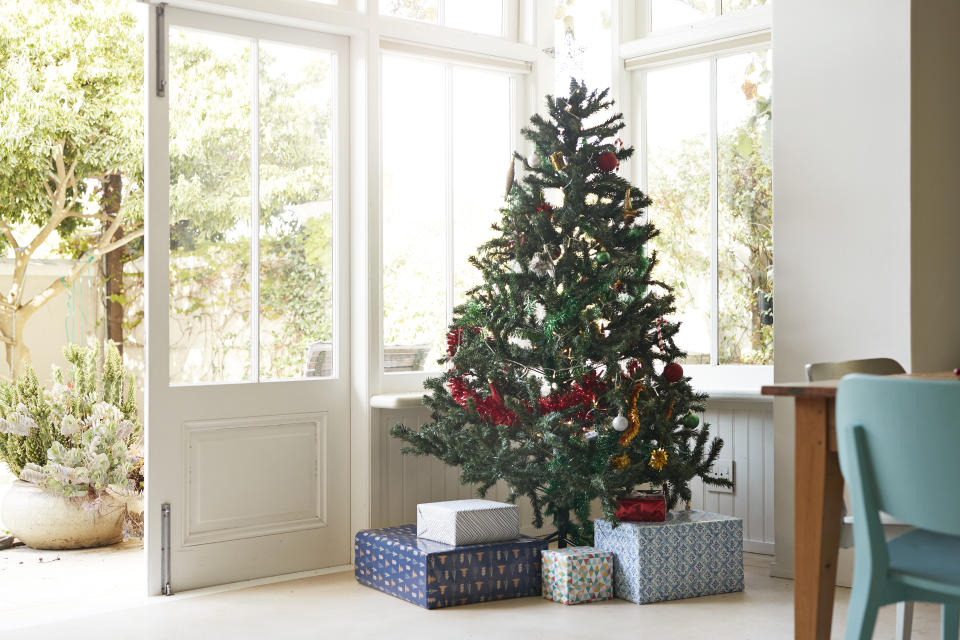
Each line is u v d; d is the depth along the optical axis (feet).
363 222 13.32
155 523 11.75
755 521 13.19
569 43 15.02
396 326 13.80
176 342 12.04
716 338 13.83
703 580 11.42
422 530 11.76
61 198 30.25
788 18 12.21
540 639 9.68
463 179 14.57
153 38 11.84
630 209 11.95
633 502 11.30
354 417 13.37
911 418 5.22
